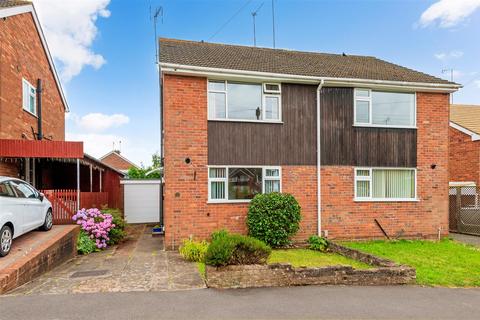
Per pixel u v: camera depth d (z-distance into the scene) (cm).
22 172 1223
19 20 1248
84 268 802
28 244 795
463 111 2217
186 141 1074
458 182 1923
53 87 1698
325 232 1173
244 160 1123
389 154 1238
